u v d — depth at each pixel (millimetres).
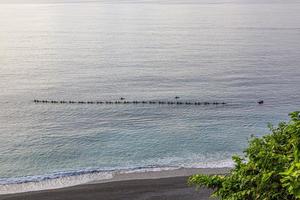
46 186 35438
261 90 69938
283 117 56688
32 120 54406
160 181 35469
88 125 52250
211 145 45281
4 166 40000
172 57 100000
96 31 149750
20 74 82125
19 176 37844
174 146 44969
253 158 9258
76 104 61906
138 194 33156
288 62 93188
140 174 37438
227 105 61531
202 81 75688
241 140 47062
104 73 82500
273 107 61031
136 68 87125
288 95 67188
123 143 46000
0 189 34719
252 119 55406
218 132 49656
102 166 39969
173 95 66500
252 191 8641
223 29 150125
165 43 121375
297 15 199000
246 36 134000
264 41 123875
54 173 38344
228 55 101875
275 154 8508
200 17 195125
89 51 109875
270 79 77312
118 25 166750
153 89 70188
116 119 54719
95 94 67312
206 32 143250
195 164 39969
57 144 45750
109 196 33031
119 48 114000
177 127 51344
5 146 45031
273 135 9852
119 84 73500
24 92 68312
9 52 108625
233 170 10234
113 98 64875
